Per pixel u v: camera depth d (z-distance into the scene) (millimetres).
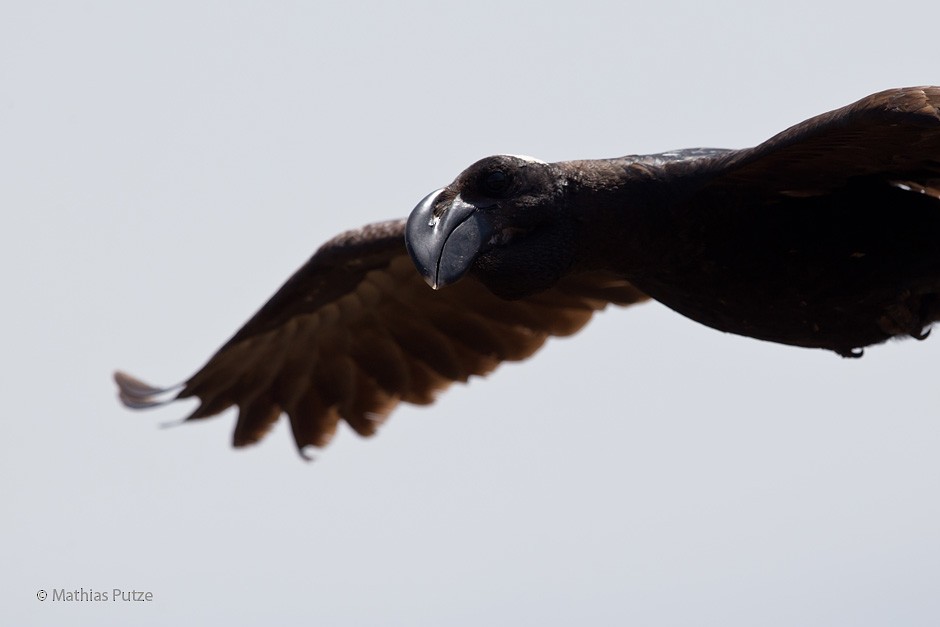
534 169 13016
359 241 15703
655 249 13344
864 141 12102
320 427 16906
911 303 13344
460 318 16438
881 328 13508
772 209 13109
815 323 13523
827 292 13297
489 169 12922
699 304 13719
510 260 12898
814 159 12500
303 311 16328
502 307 16266
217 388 16781
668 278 13578
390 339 16594
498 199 12914
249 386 16828
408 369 16672
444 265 12586
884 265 13133
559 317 16234
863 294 13273
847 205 13031
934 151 12281
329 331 16562
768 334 13758
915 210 13039
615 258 13406
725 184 13016
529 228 13008
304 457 16906
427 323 16484
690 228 13219
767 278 13297
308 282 16047
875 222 13039
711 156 13219
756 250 13219
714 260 13320
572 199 13109
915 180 12875
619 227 13219
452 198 12898
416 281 16125
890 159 12469
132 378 17031
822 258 13156
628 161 13320
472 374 16578
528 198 12938
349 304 16344
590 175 13195
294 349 16672
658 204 13172
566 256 13133
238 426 16922
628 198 13172
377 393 16766
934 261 13086
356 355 16719
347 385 16812
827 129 11836
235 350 16531
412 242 12633
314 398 16891
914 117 11320
